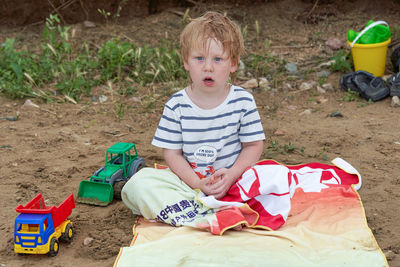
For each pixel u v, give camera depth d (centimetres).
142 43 789
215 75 335
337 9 872
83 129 561
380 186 405
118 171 397
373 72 666
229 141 363
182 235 317
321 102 629
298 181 407
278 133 534
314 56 756
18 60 696
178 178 362
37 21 847
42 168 455
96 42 791
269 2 879
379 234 335
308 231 324
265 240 315
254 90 667
